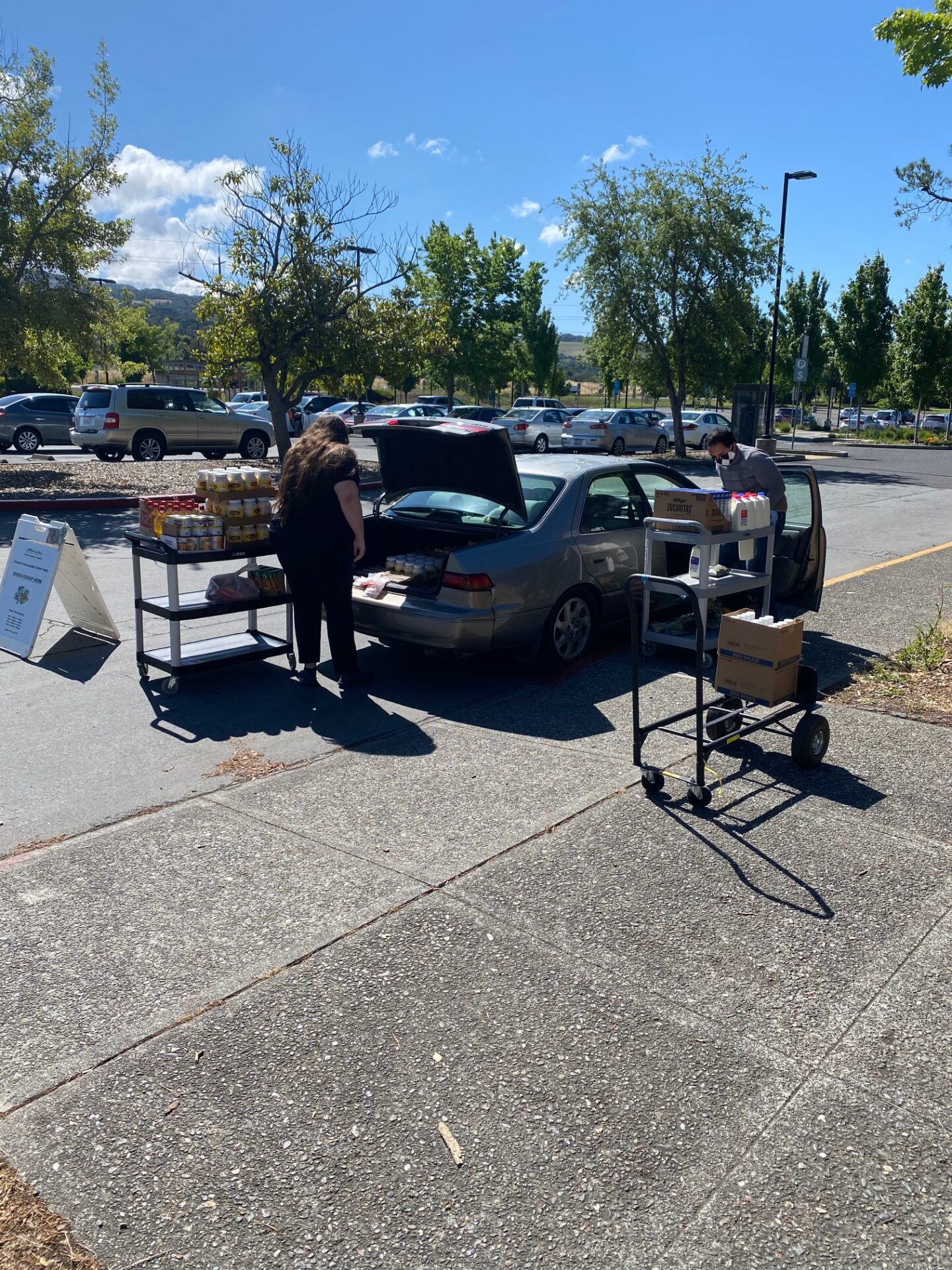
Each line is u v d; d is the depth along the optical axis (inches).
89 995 130.3
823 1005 127.6
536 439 1298.0
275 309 794.2
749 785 196.9
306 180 791.7
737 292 1169.4
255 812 186.2
